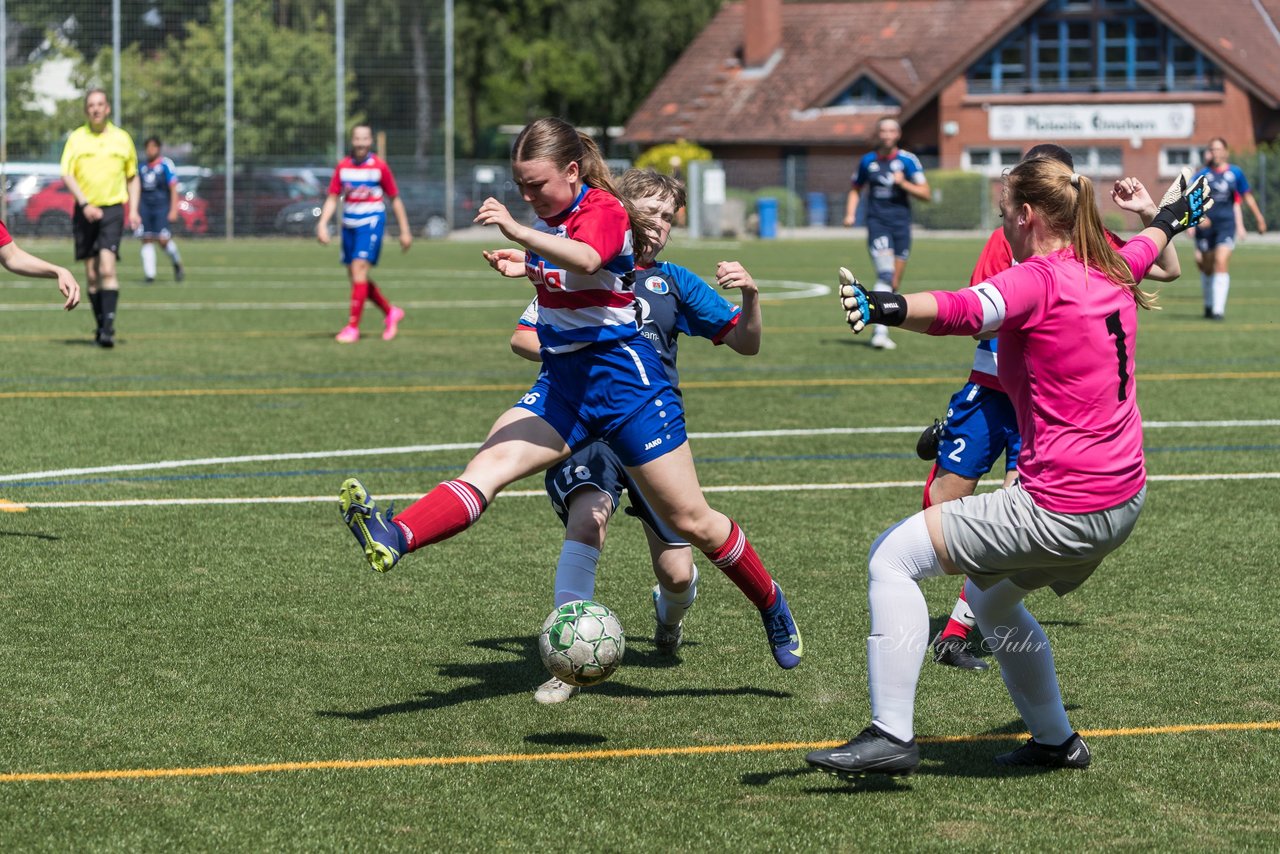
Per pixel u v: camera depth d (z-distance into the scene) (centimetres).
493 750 874
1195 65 9419
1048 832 760
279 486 1623
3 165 7038
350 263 3069
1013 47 9675
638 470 927
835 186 9550
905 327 766
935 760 868
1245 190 3628
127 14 7300
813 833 757
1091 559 803
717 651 1077
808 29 10950
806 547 1375
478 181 8312
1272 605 1198
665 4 12475
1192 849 739
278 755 859
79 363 2662
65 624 1114
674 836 751
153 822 759
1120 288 796
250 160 7512
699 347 3089
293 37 7506
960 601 1066
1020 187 806
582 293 902
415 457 1802
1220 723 929
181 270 4828
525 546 1380
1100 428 783
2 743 869
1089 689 995
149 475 1673
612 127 12762
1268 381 2523
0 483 1616
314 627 1120
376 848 732
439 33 7681
